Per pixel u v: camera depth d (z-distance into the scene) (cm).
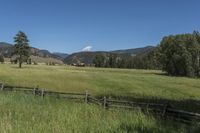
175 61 14275
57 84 5800
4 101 2252
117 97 3947
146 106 2188
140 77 10025
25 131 1408
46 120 1683
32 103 2256
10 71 9194
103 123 1639
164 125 1672
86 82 6706
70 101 2522
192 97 4784
